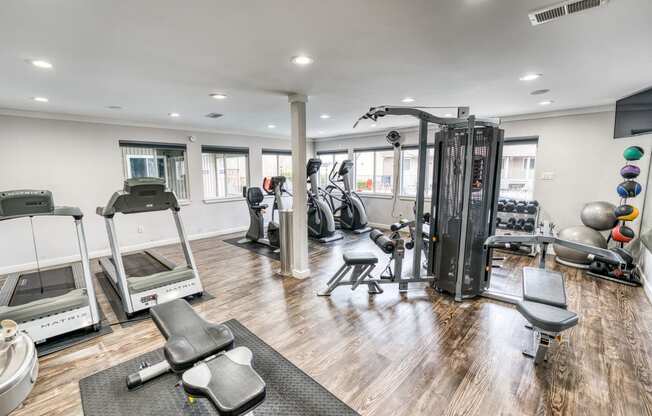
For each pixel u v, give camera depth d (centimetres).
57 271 397
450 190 330
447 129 329
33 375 196
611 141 419
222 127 606
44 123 431
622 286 364
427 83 304
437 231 349
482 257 329
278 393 194
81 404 187
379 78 286
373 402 187
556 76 283
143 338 259
